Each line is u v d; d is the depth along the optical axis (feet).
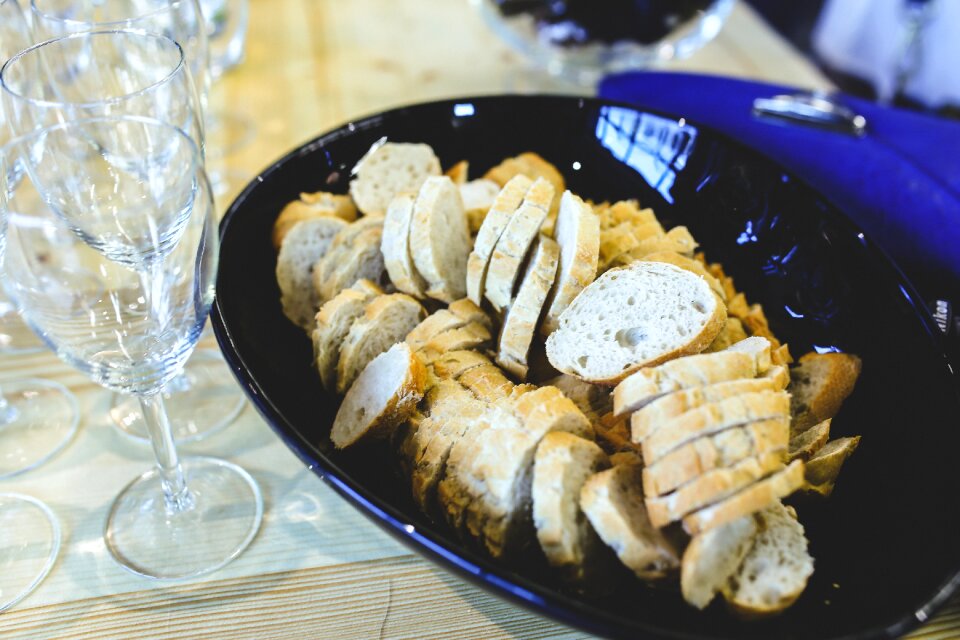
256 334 1.21
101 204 1.16
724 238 1.40
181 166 1.04
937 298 1.36
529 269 1.21
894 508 1.04
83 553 1.10
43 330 0.96
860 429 1.16
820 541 1.05
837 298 1.26
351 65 2.05
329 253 1.34
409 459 1.11
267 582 1.08
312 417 1.19
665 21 1.90
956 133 1.55
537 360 1.23
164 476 1.13
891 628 0.86
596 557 1.01
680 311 1.14
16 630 1.03
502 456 1.01
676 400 0.98
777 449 0.96
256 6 2.32
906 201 1.45
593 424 1.12
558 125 1.50
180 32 1.37
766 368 1.09
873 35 3.03
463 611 1.06
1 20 1.32
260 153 1.74
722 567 0.95
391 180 1.46
